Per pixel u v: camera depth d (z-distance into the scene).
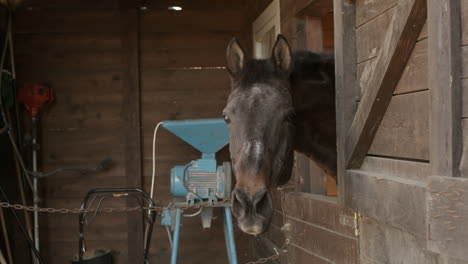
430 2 1.11
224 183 3.30
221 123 3.25
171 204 3.35
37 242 4.24
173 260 3.23
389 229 1.72
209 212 3.39
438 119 1.09
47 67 4.53
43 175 4.28
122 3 4.49
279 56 1.90
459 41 1.05
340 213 2.23
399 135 1.45
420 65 1.30
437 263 1.35
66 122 4.54
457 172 1.05
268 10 3.76
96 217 4.54
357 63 1.77
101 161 4.54
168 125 3.31
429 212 1.11
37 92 4.31
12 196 4.13
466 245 0.99
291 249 3.05
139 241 4.42
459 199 1.01
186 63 4.60
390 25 1.38
